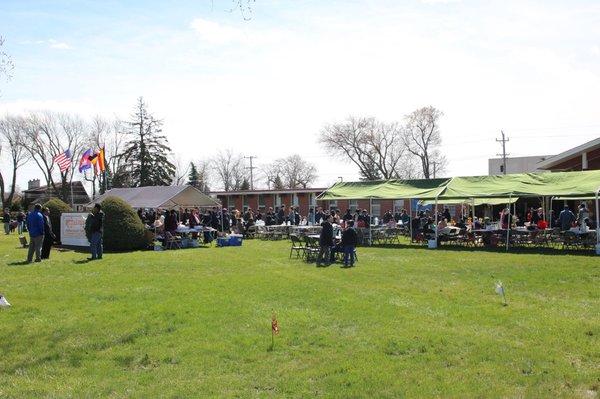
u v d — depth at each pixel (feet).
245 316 35.14
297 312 36.06
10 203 226.99
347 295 41.88
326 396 22.25
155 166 215.92
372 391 22.58
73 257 69.05
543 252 71.05
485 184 82.28
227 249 81.92
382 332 31.04
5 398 23.30
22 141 223.30
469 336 30.04
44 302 40.24
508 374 24.23
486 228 84.69
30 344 30.71
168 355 28.14
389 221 114.62
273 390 23.25
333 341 29.60
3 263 62.39
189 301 39.70
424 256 69.62
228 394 22.79
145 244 81.05
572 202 115.24
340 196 94.63
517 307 37.29
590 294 41.83
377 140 240.94
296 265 61.57
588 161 101.30
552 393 22.03
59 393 23.71
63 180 215.51
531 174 81.00
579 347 27.91
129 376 25.70
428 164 239.71
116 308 37.78
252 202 177.27
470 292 43.27
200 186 269.64
